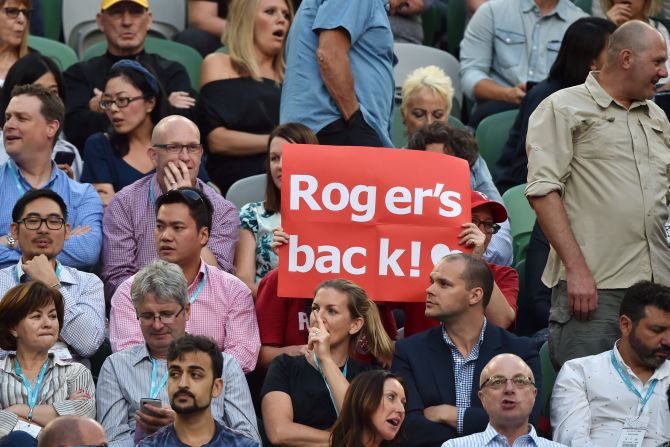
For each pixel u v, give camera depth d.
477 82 38.53
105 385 25.11
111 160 31.61
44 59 32.34
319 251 25.94
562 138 26.31
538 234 30.59
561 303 26.39
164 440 22.94
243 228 29.41
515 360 23.62
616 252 26.16
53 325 24.94
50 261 27.06
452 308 25.11
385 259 26.00
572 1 40.69
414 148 30.70
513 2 38.88
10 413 23.89
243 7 35.03
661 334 24.95
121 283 27.91
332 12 30.33
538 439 23.64
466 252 26.20
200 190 27.11
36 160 29.41
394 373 23.42
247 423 24.88
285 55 34.94
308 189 26.02
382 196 26.09
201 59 38.03
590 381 25.41
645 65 26.06
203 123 34.56
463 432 24.52
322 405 24.89
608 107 26.39
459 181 26.41
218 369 23.05
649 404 25.16
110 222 29.25
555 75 33.72
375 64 31.09
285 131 29.00
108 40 35.41
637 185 26.22
